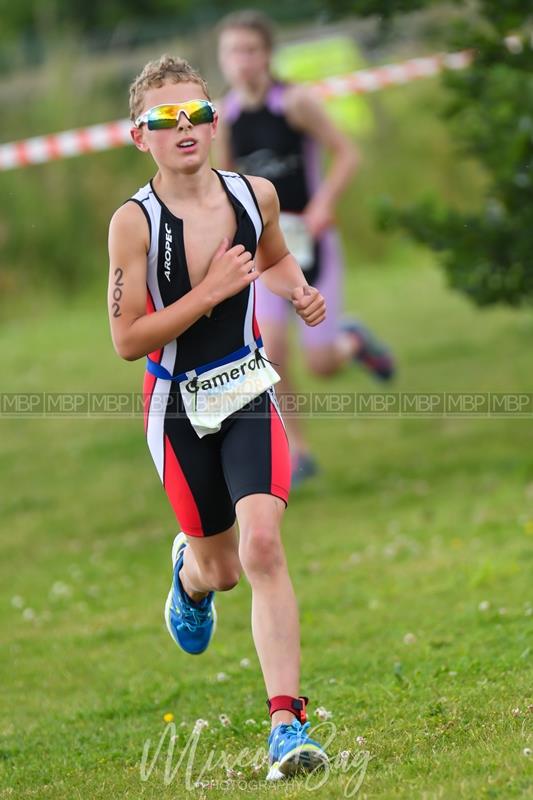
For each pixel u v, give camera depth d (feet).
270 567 45.14
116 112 213.66
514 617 66.49
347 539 90.22
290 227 105.81
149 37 279.90
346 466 112.88
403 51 213.66
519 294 106.42
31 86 223.92
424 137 225.97
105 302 200.75
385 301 194.08
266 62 105.09
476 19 112.68
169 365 48.32
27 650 72.38
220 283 45.93
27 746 54.29
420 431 123.24
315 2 102.89
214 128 47.44
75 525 102.99
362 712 52.39
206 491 48.93
